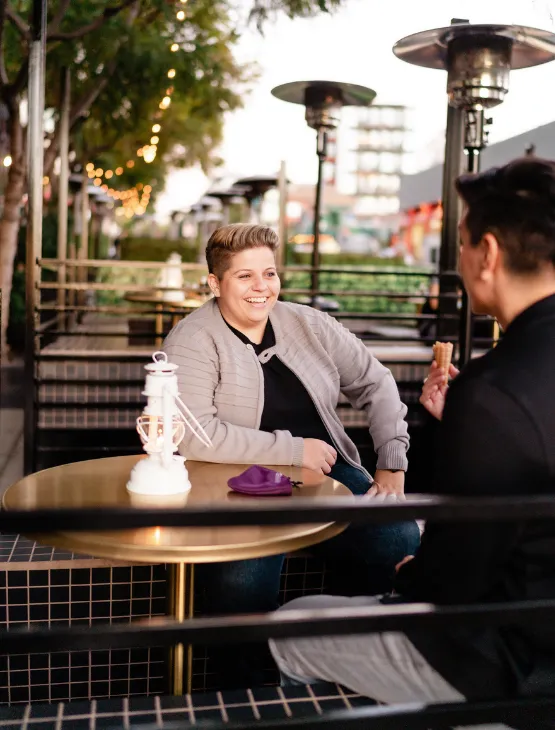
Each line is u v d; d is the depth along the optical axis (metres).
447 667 1.45
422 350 5.24
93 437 4.80
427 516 1.09
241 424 2.47
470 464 1.31
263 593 2.19
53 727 1.47
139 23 9.38
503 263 1.41
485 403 1.32
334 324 2.69
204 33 9.75
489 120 3.46
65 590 2.34
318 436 2.59
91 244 17.48
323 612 1.13
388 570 2.43
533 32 3.22
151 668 2.43
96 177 17.02
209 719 1.52
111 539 1.69
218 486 2.05
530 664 1.36
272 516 1.05
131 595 2.38
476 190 1.44
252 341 2.52
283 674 1.77
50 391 4.87
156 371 1.96
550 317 1.38
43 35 3.94
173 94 10.82
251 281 2.42
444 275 4.92
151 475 1.96
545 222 1.37
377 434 2.67
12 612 2.33
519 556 1.36
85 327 10.04
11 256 8.98
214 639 1.08
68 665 2.38
